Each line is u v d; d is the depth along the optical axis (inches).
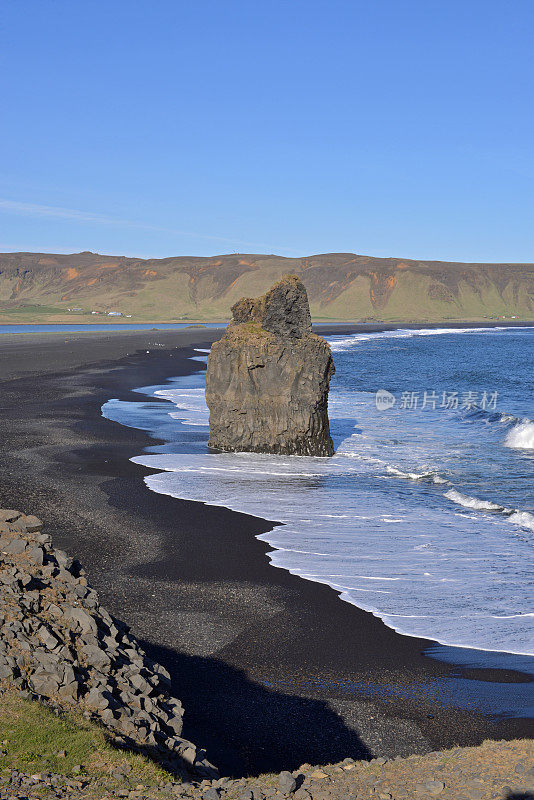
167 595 644.1
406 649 550.9
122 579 680.4
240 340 1379.2
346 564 737.6
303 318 1382.9
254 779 349.4
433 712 459.8
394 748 414.9
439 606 632.4
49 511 905.5
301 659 530.9
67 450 1315.2
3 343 4945.9
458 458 1326.3
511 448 1427.2
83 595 457.4
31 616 403.9
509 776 343.3
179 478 1127.6
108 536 815.1
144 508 939.3
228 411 1379.2
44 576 462.6
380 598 649.0
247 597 645.9
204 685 482.6
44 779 286.2
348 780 350.3
